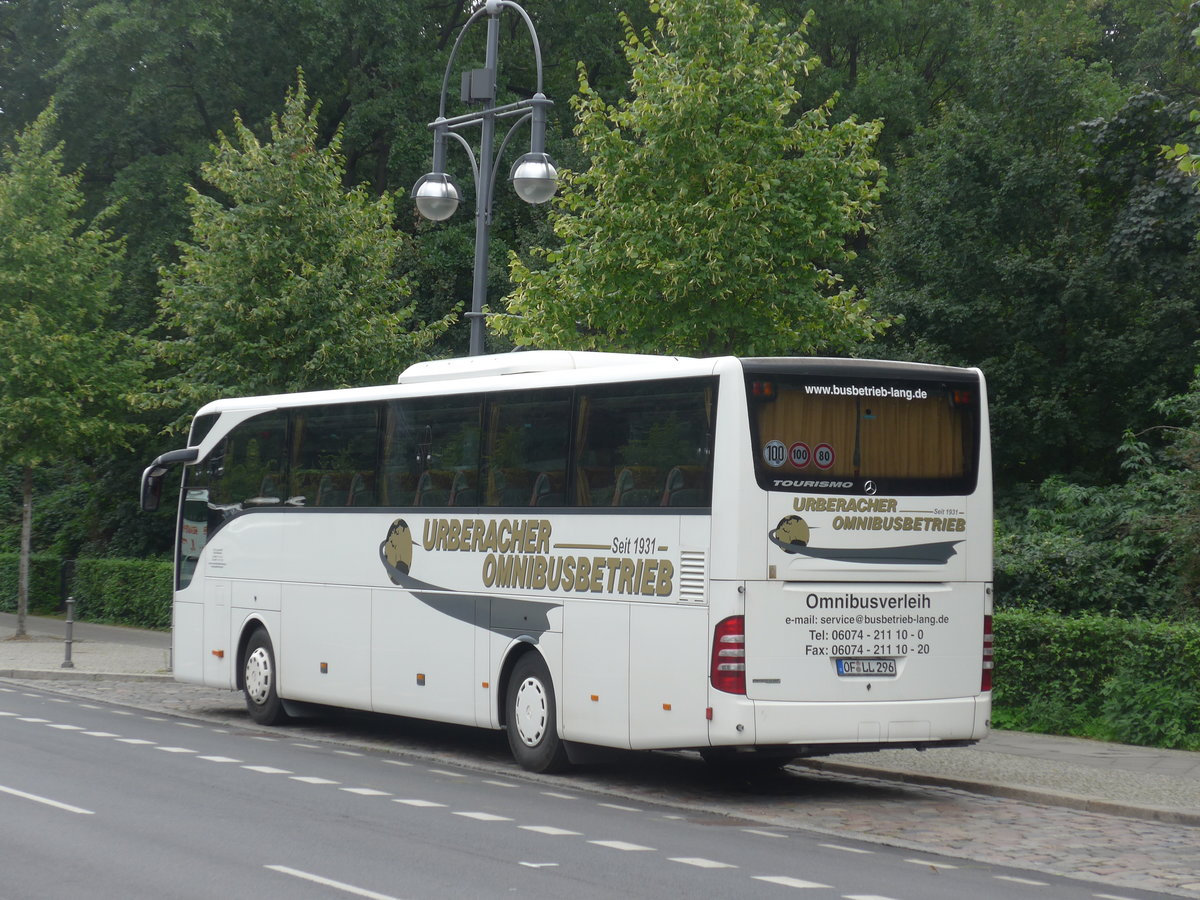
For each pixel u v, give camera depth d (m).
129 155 40.66
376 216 28.08
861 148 21.02
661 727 13.41
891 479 13.60
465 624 15.98
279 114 40.25
